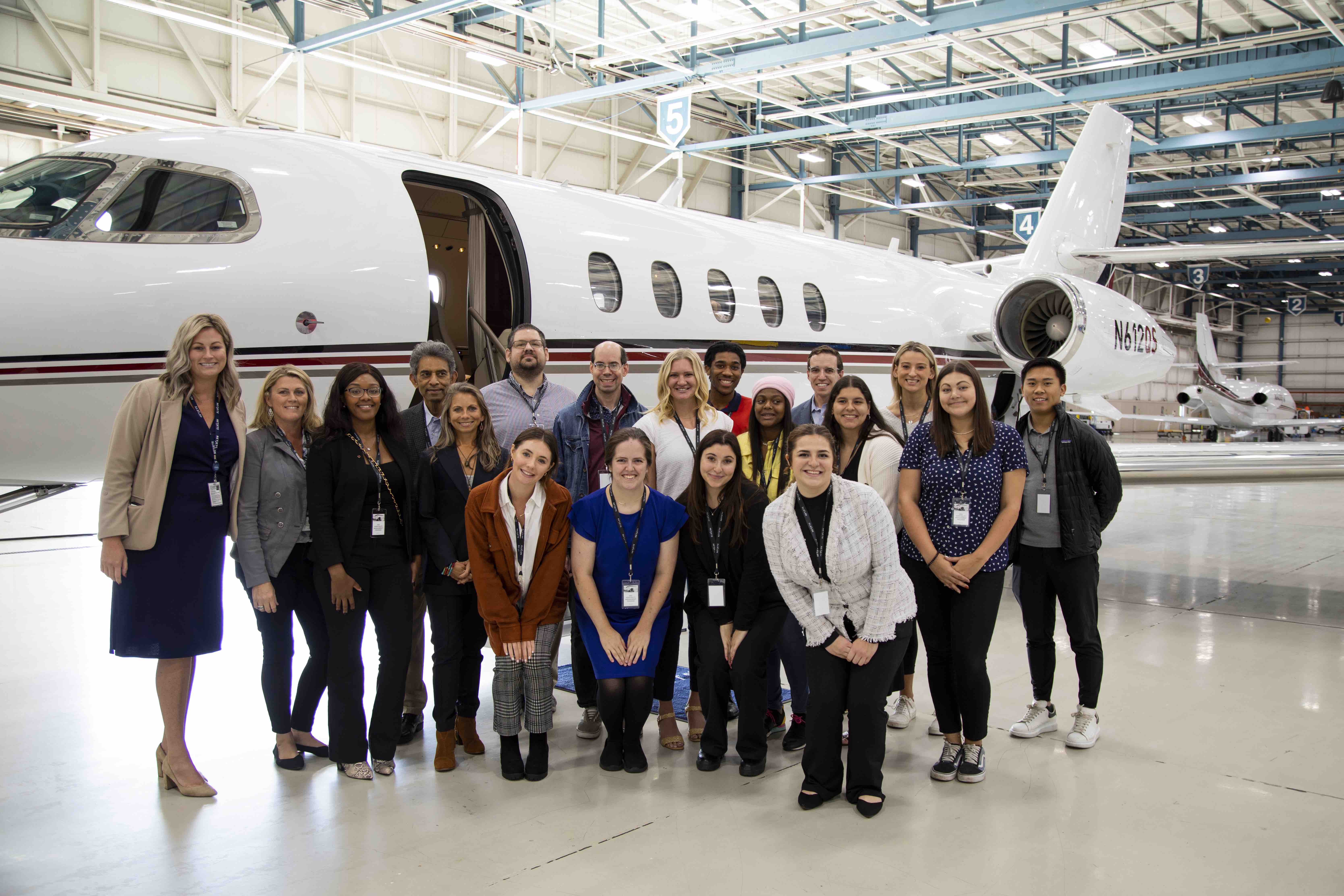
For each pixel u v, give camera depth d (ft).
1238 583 27.27
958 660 12.51
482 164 72.74
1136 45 69.26
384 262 19.54
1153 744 14.14
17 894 9.56
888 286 31.94
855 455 14.03
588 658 14.05
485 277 24.63
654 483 14.55
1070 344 27.43
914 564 13.03
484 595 12.38
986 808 11.85
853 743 11.82
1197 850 10.72
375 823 11.27
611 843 10.82
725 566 12.92
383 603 12.69
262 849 10.59
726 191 94.89
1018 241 128.06
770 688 14.52
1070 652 19.26
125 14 54.54
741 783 12.66
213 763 13.14
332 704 12.54
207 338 11.82
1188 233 127.95
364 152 21.24
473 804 11.89
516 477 12.39
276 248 18.56
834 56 62.13
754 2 61.31
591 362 18.10
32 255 16.76
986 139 91.76
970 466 12.53
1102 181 39.34
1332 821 11.51
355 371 12.41
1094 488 14.01
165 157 18.75
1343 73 69.05
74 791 12.14
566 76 63.93
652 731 14.83
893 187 114.52
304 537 12.87
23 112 49.60
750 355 26.61
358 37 50.83
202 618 11.94
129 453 11.57
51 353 16.42
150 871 10.07
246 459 12.33
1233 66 57.41
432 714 15.11
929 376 14.78
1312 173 81.71
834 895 9.67
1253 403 126.41
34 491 20.63
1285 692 16.70
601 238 23.86
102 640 19.54
